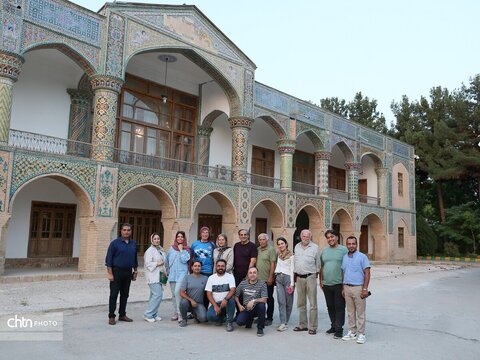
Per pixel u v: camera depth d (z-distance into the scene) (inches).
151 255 280.7
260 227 844.6
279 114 736.3
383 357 215.3
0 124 424.2
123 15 529.3
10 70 432.5
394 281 605.3
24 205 537.6
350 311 248.8
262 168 836.6
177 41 584.1
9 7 432.1
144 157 639.1
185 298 266.2
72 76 576.1
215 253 277.7
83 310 307.0
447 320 319.6
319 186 823.7
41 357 196.7
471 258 1143.0
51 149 550.9
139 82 644.1
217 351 215.2
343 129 882.1
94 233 482.6
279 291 266.5
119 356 202.4
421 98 1363.2
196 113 714.2
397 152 1055.6
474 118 1211.2
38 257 546.3
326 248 262.5
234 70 661.9
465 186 1349.7
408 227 1067.9
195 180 590.9
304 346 230.8
